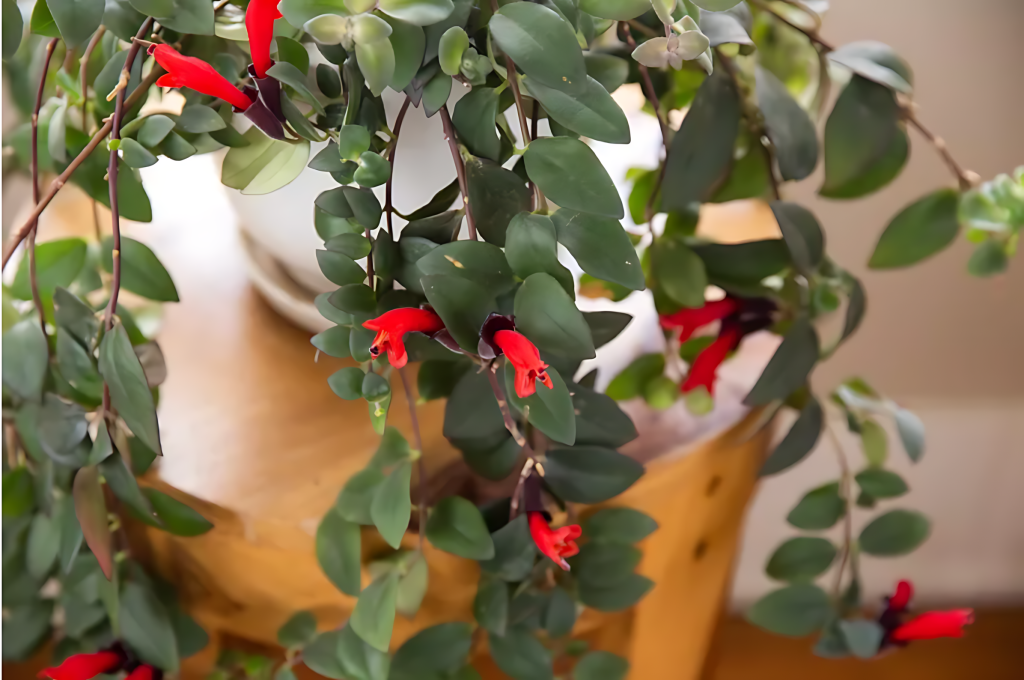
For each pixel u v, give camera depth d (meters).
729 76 0.67
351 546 0.69
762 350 0.83
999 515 1.31
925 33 0.96
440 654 0.71
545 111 0.63
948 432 1.24
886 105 0.69
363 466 0.74
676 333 0.78
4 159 0.73
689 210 0.74
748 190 0.73
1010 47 0.96
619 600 0.72
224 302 0.85
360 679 0.70
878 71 0.68
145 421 0.64
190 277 0.86
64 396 0.70
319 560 0.69
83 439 0.68
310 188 0.68
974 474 1.27
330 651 0.72
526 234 0.60
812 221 0.69
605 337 0.66
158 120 0.63
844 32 0.98
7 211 0.87
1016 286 1.11
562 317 0.60
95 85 0.65
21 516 0.74
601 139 0.60
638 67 0.68
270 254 0.79
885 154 0.71
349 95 0.60
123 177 0.66
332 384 0.64
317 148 0.66
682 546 0.80
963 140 1.02
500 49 0.60
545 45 0.58
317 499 0.72
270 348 0.82
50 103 0.71
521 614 0.71
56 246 0.71
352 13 0.58
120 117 0.62
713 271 0.72
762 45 0.78
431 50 0.60
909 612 0.80
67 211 0.88
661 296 0.74
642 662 0.85
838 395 0.80
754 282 0.72
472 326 0.61
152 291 0.69
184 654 0.75
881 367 1.20
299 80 0.60
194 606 0.76
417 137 0.66
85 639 0.75
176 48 0.64
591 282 0.77
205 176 0.94
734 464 0.79
